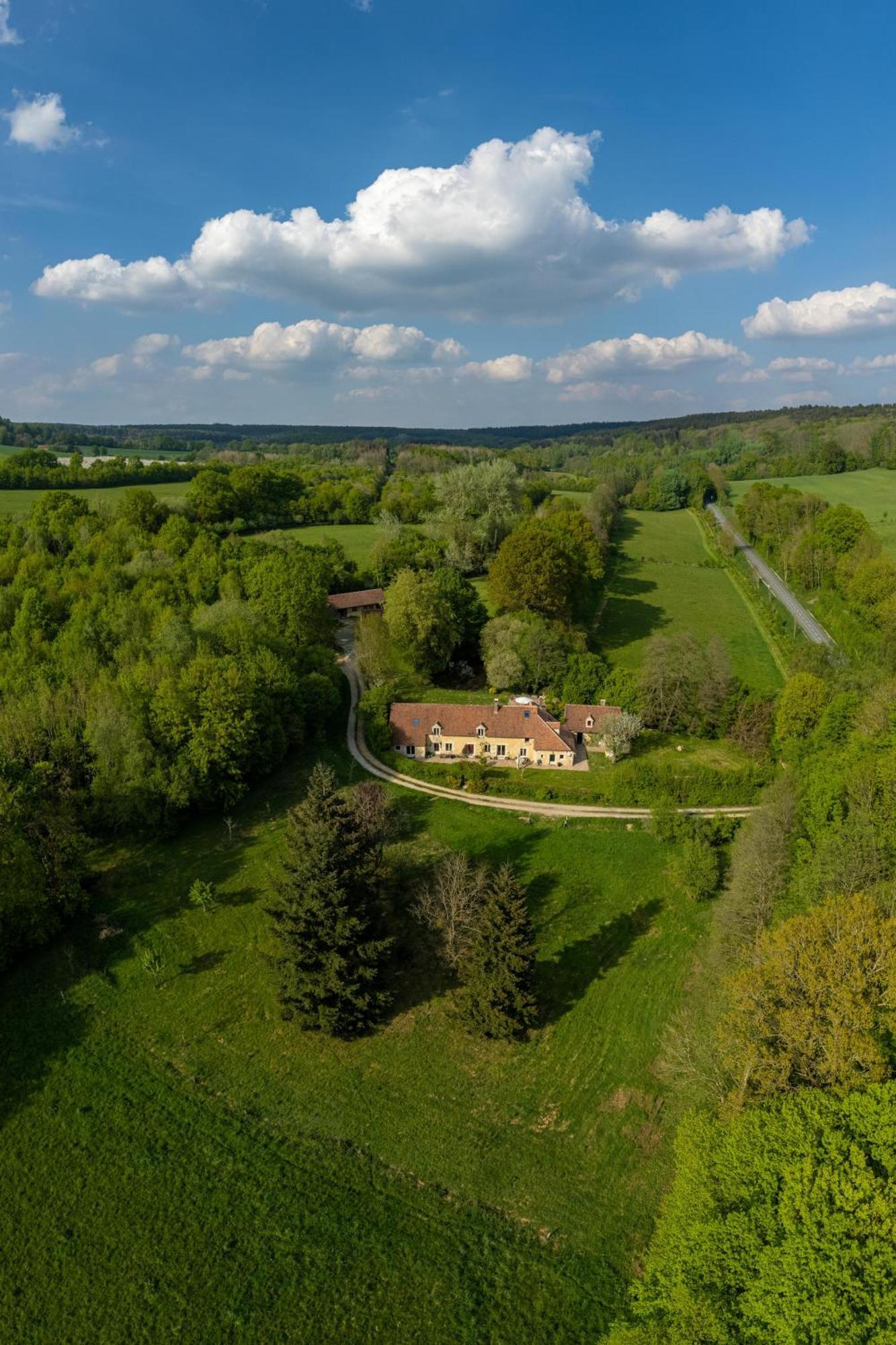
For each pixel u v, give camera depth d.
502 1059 49.38
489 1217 40.09
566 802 80.25
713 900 64.56
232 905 61.12
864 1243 27.14
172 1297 36.03
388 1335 35.03
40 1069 46.72
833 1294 25.59
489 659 107.69
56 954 55.47
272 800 77.31
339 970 49.19
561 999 54.28
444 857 68.81
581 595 126.81
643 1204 40.72
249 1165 42.00
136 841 69.00
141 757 67.38
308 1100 46.03
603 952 58.91
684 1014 52.50
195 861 66.62
